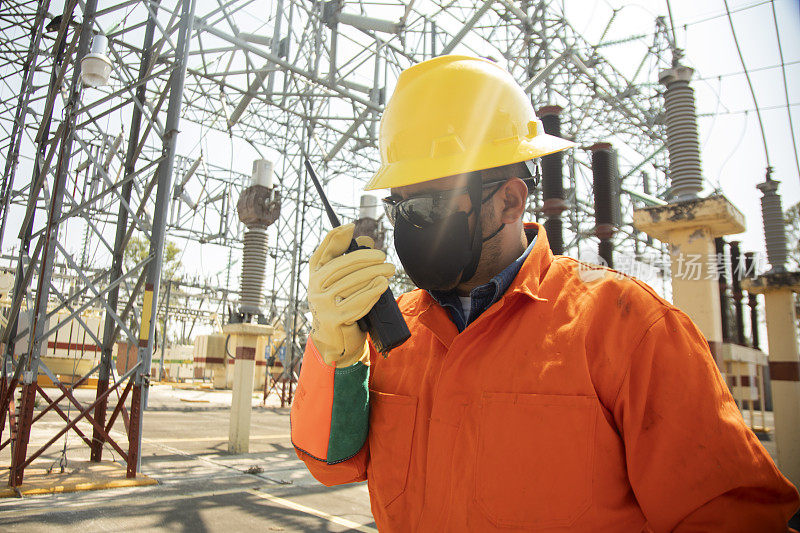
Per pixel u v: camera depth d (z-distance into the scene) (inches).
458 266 50.8
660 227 156.3
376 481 52.2
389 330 48.7
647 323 43.8
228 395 915.4
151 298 250.4
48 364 842.2
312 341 55.8
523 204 54.2
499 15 415.5
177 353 1526.8
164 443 352.8
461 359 48.7
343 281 49.2
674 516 40.2
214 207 861.8
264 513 197.0
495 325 49.1
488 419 44.7
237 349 342.0
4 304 810.2
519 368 45.4
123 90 260.2
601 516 40.9
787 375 239.8
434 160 53.9
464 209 52.1
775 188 243.8
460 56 61.1
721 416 40.6
